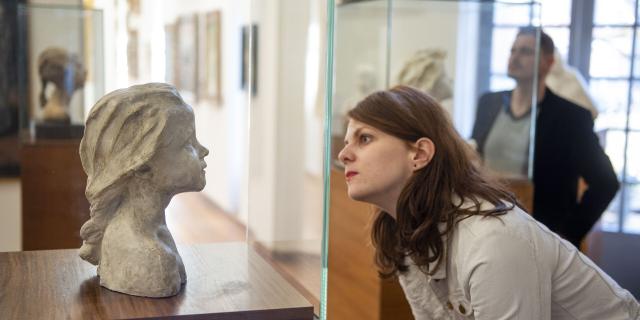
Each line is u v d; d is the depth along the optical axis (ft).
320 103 7.28
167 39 21.94
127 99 4.01
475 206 4.78
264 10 6.97
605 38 14.64
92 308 3.83
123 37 16.70
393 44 9.68
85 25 11.54
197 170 4.12
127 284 4.04
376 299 8.78
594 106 12.12
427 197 4.92
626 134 14.47
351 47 9.50
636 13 14.37
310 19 7.25
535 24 9.31
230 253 5.03
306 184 7.00
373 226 5.62
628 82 14.48
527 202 9.40
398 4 9.64
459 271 4.74
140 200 4.12
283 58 7.10
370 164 5.07
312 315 3.98
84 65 11.55
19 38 11.28
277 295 4.10
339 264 9.33
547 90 9.39
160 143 4.00
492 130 9.58
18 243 10.66
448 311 5.28
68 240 8.00
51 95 11.36
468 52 9.63
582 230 9.38
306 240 6.73
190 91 22.91
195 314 3.78
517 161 9.45
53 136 11.18
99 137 4.06
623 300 5.09
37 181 8.31
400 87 5.22
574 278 4.91
